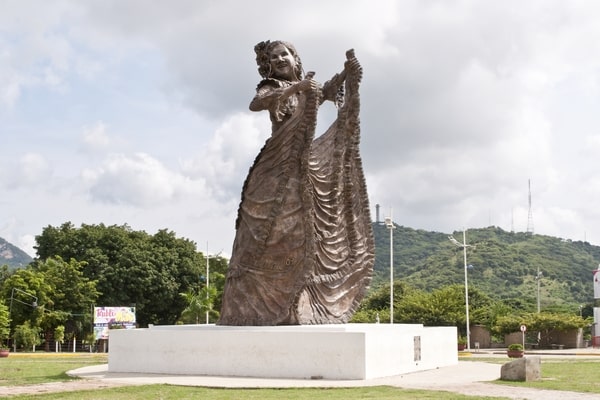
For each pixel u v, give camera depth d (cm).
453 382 2211
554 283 14062
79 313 7050
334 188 2861
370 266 2964
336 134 2933
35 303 6588
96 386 2069
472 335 7375
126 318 6894
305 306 2686
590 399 1739
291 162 2727
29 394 1855
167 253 8044
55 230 8044
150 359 2586
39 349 6900
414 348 2727
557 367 3073
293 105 2881
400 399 1719
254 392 1916
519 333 7162
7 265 8069
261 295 2662
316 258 2777
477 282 13712
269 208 2714
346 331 2327
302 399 1720
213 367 2459
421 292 8588
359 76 2916
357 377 2264
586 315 10600
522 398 1748
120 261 7744
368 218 2998
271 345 2373
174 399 1739
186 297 7138
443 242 19762
